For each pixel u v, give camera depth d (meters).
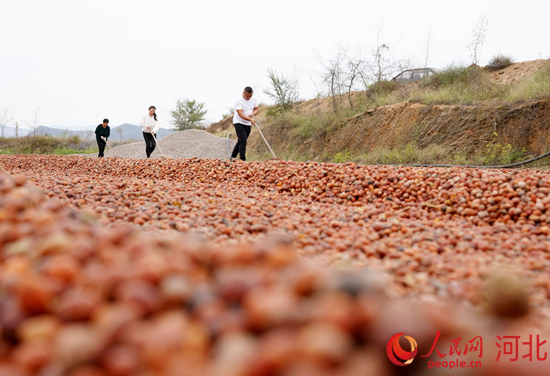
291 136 17.22
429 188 5.07
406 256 2.62
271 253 1.82
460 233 3.21
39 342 1.17
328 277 1.42
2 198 2.63
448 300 1.96
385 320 1.13
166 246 1.92
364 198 5.35
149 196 4.61
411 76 17.69
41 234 1.96
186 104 33.69
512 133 11.09
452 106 12.48
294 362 0.99
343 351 1.02
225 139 19.77
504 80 17.47
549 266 2.49
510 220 4.02
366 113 14.80
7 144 26.27
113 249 1.89
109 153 19.73
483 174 4.77
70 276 1.49
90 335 1.17
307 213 4.12
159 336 1.14
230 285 1.41
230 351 1.09
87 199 4.16
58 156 12.23
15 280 1.44
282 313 1.17
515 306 1.55
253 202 4.31
